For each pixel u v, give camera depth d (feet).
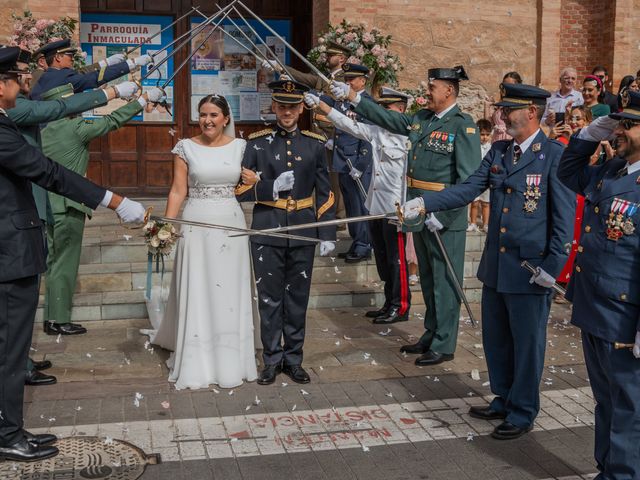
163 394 18.81
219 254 19.27
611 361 13.47
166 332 21.17
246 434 16.58
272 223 19.42
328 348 22.44
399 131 21.66
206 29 37.27
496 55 37.40
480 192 17.25
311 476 14.78
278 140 19.66
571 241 15.99
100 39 36.68
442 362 21.29
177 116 37.60
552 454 15.81
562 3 38.68
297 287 19.76
